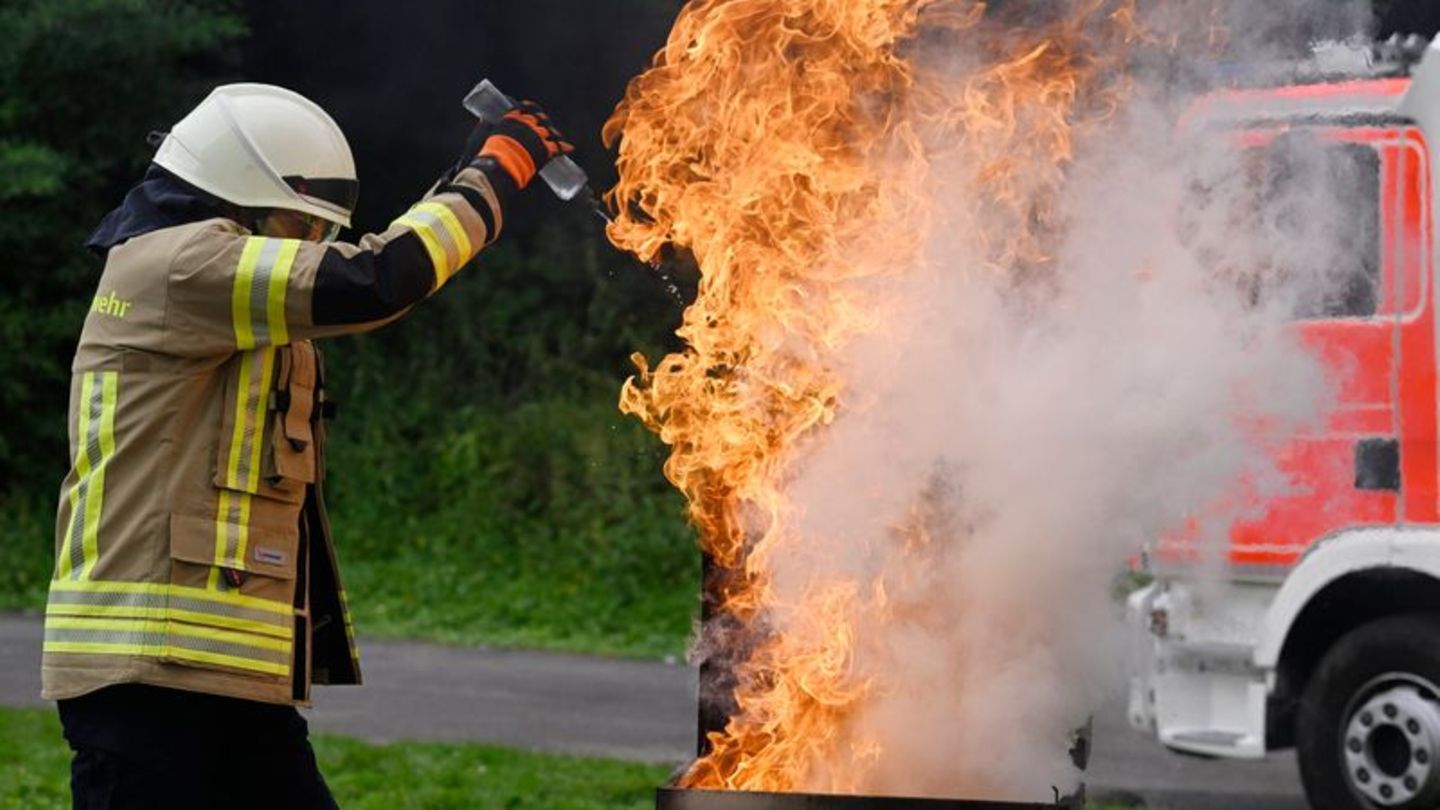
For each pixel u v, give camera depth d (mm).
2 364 22891
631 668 17016
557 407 22766
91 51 22719
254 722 5941
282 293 5457
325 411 5910
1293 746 10688
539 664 17156
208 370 5594
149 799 5551
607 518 21234
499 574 20797
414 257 5496
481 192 5660
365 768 11469
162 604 5473
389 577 20828
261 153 5785
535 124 5840
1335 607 10203
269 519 5633
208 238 5547
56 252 23375
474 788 10875
